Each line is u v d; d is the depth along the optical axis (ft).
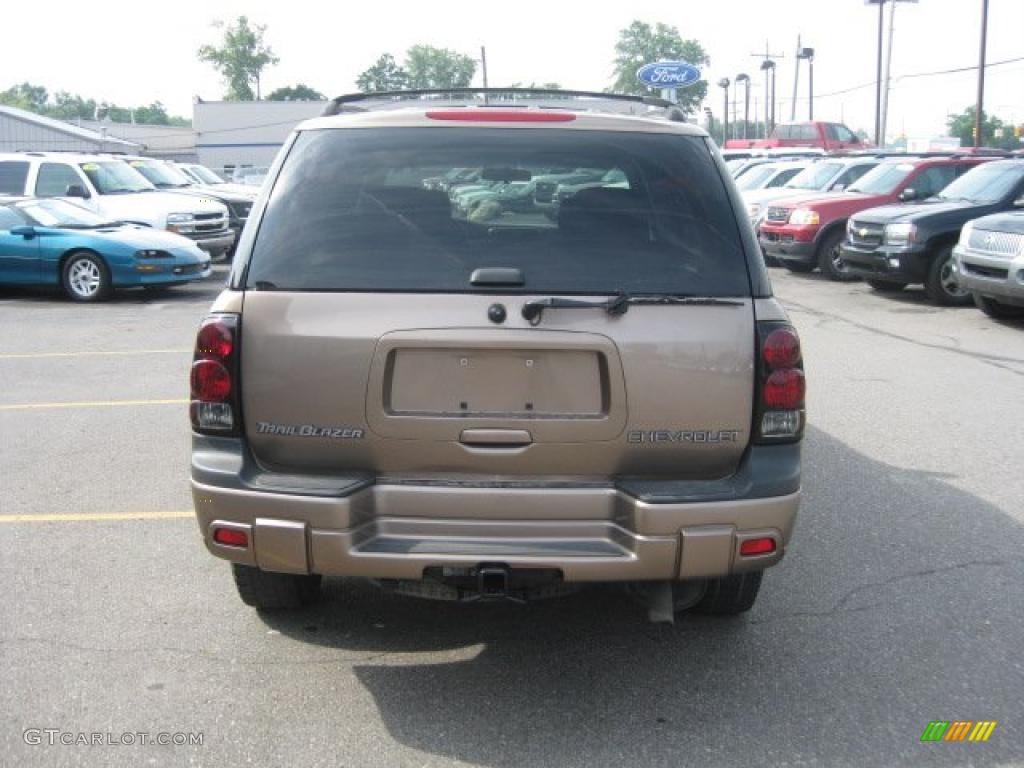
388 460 11.45
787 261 59.77
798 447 11.68
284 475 11.60
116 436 23.68
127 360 32.99
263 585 13.73
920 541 17.31
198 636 13.79
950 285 44.96
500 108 13.02
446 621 14.38
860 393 28.14
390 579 11.66
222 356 11.43
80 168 58.08
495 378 11.29
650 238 11.66
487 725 11.68
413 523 11.48
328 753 11.10
